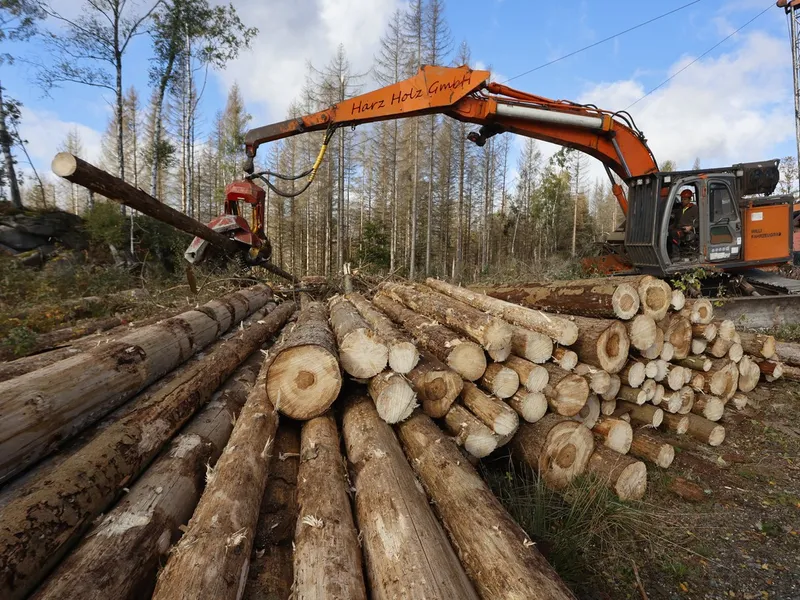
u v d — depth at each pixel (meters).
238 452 2.41
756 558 2.81
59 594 1.55
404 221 33.38
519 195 36.97
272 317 6.83
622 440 3.68
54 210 14.98
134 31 15.02
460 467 2.52
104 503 2.06
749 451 4.10
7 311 6.17
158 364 3.47
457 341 3.42
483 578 1.88
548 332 3.62
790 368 5.30
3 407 2.12
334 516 2.00
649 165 7.48
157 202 5.41
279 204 36.25
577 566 2.64
